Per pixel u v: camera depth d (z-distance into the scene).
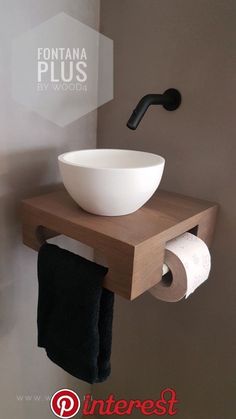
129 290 0.48
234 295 0.69
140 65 0.70
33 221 0.62
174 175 0.72
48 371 0.92
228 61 0.59
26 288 0.76
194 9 0.60
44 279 0.59
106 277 0.51
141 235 0.49
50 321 0.61
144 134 0.74
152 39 0.67
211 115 0.63
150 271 0.51
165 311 0.83
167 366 0.87
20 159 0.65
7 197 0.65
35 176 0.69
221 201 0.66
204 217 0.62
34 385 0.89
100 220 0.55
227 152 0.63
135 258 0.46
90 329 0.53
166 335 0.85
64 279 0.54
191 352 0.81
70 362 0.59
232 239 0.67
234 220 0.65
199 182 0.68
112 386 1.05
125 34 0.71
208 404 0.81
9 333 0.76
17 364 0.81
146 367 0.92
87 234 0.52
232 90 0.60
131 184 0.50
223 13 0.57
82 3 0.69
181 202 0.66
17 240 0.70
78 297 0.53
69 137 0.75
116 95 0.76
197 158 0.67
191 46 0.62
